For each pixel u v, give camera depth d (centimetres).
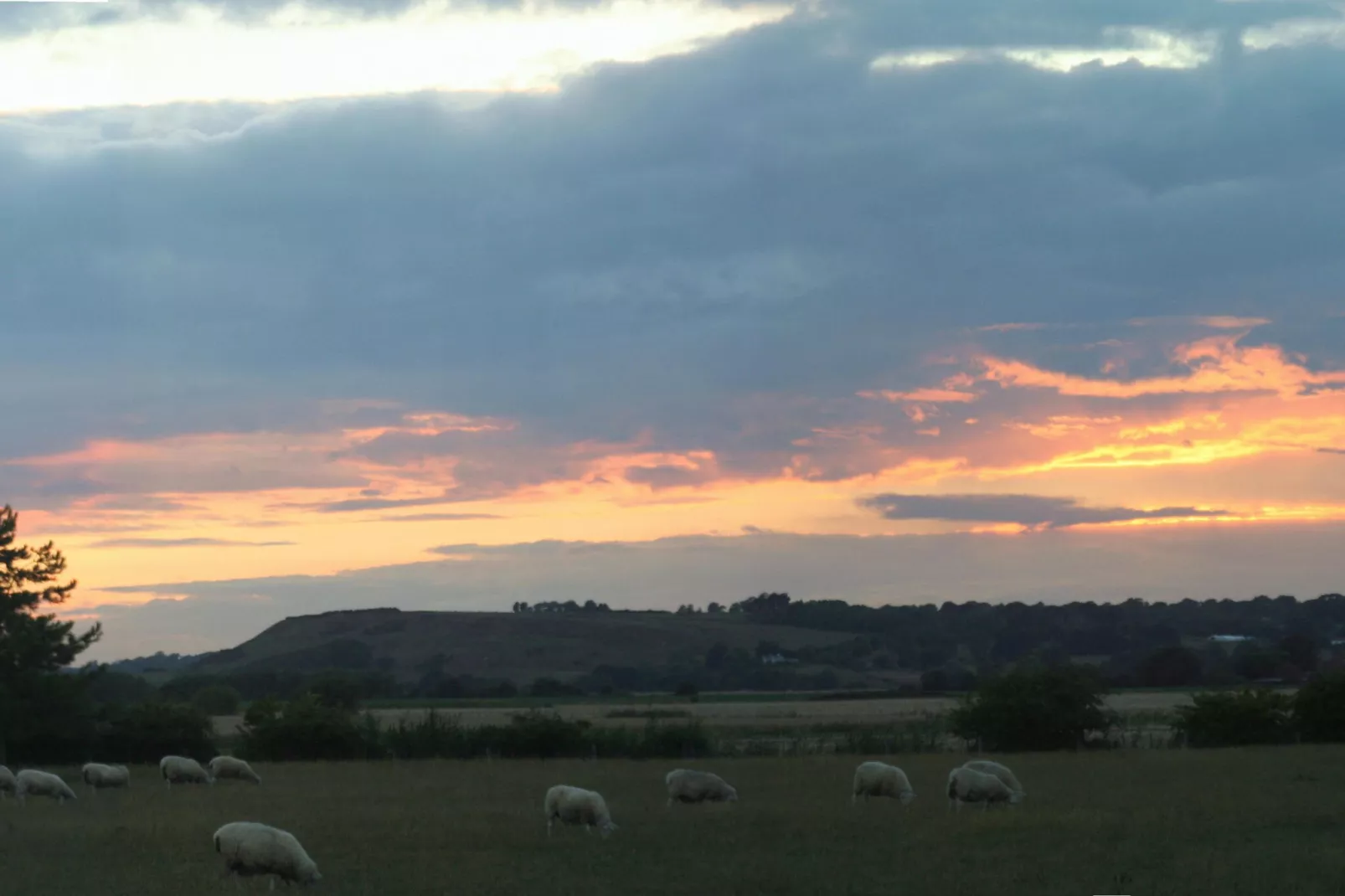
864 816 3616
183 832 3556
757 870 2831
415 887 2717
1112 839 3175
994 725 7156
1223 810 3666
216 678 18450
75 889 2720
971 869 2812
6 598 6900
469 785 5069
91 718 7344
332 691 14412
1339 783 4416
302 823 3700
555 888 2688
